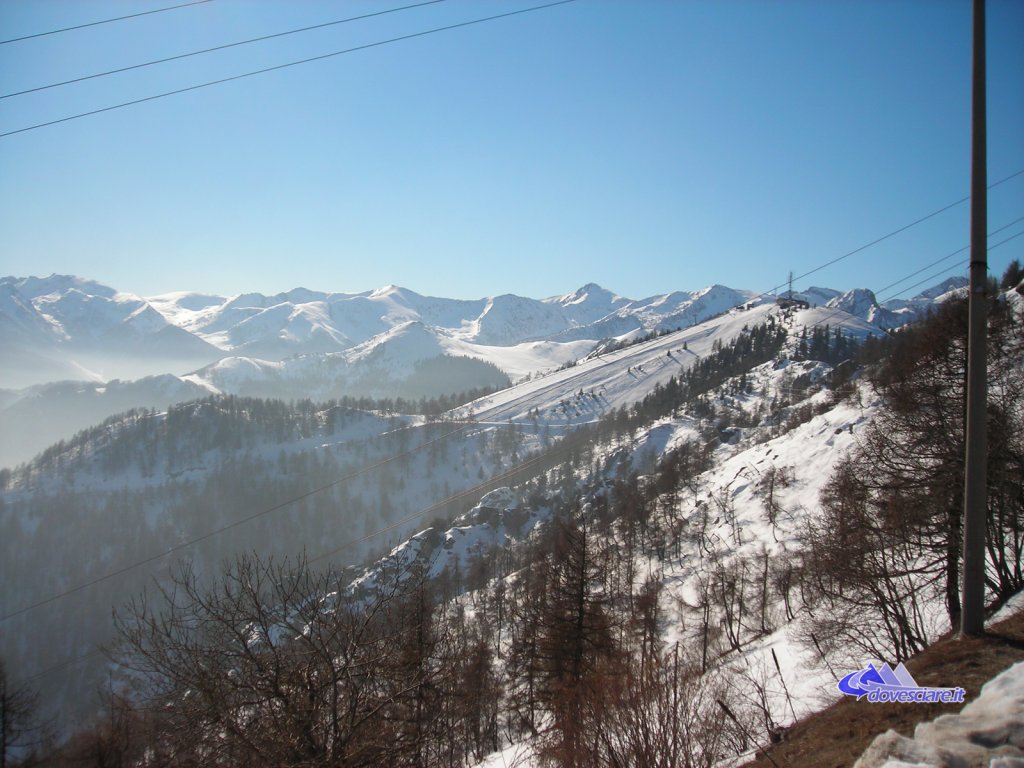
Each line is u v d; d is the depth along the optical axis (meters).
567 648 27.02
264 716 10.58
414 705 12.30
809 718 15.89
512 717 31.89
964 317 25.50
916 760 7.03
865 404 58.12
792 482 57.38
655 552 64.19
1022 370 24.00
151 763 10.30
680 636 39.59
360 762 10.53
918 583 23.44
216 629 10.66
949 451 21.55
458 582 54.03
